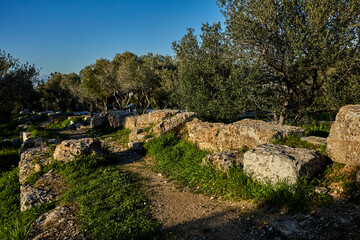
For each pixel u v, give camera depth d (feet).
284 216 12.53
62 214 16.14
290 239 10.61
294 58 31.07
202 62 45.65
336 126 15.83
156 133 38.14
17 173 30.30
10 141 61.82
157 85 98.48
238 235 12.12
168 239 12.63
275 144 18.45
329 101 30.91
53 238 13.26
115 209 15.89
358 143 14.26
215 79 42.63
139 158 32.22
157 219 14.92
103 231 13.33
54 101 225.56
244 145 23.45
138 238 12.75
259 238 11.39
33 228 14.80
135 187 20.81
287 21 30.78
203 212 15.38
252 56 35.40
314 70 32.07
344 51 28.53
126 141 45.03
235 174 18.16
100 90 117.91
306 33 29.35
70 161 27.07
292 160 14.25
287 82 35.29
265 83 39.29
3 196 23.40
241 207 15.15
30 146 42.63
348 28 27.76
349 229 9.90
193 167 23.25
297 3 31.40
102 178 22.66
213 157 21.53
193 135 31.96
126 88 98.12
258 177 16.11
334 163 15.44
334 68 30.60
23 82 77.87
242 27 33.37
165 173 24.80
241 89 36.88
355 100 28.32
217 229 13.05
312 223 11.15
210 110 42.73
